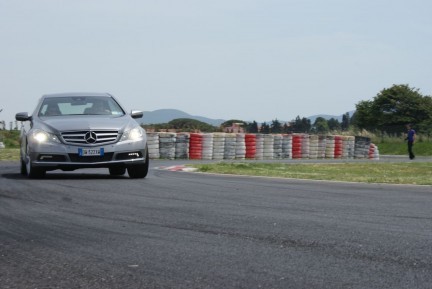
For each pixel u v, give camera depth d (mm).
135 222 6039
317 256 4422
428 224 6086
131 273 3873
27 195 8461
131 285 3582
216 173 14180
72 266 4070
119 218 6312
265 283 3633
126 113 12422
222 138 28328
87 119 11586
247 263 4172
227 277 3773
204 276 3795
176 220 6184
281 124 41469
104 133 11328
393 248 4750
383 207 7539
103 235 5277
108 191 9039
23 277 3781
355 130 49031
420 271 3963
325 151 33344
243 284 3605
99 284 3605
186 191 9180
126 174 13258
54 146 11141
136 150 11484
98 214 6605
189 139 27297
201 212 6812
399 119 67625
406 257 4406
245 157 29562
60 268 4016
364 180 12250
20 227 5711
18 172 13461
